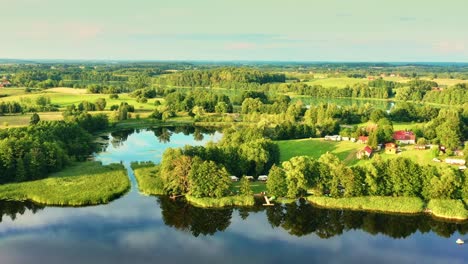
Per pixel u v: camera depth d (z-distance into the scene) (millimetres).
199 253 95438
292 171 124562
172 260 92062
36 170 138375
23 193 125438
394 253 97000
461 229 108688
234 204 121375
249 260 92938
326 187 124938
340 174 123188
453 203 116500
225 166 140625
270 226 110438
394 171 122250
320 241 102688
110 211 116812
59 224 108500
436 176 121000
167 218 113250
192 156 136250
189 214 116312
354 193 122375
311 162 127062
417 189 121125
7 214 113812
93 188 129500
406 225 110750
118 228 106875
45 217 112312
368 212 116438
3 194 124812
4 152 136125
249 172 144000
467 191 118312
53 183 133375
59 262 90188
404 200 118875
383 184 122812
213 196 123500
